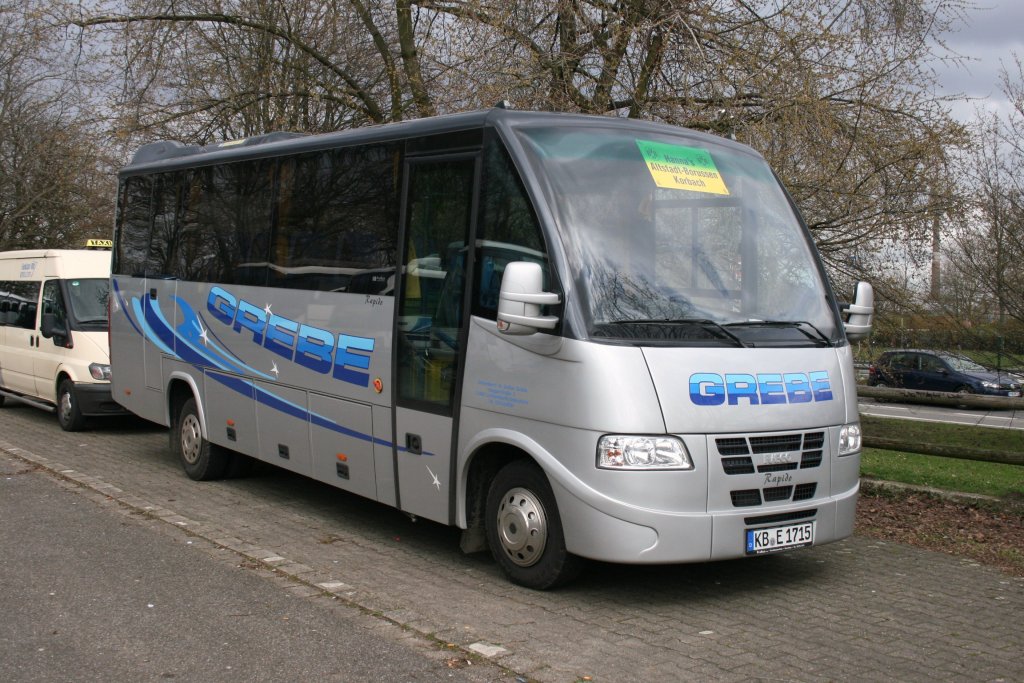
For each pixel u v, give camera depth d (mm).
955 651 5262
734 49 11023
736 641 5348
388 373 7043
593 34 11688
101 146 17609
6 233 30906
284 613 5684
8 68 29094
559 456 5766
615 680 4734
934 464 12117
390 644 5180
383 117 16812
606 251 5996
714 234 6496
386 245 7184
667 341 5801
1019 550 7316
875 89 11172
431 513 6699
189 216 9828
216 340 9234
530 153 6188
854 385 6508
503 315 5617
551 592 6199
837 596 6246
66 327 13305
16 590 6066
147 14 16766
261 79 17750
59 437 12789
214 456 9672
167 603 5844
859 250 11555
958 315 10898
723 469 5727
